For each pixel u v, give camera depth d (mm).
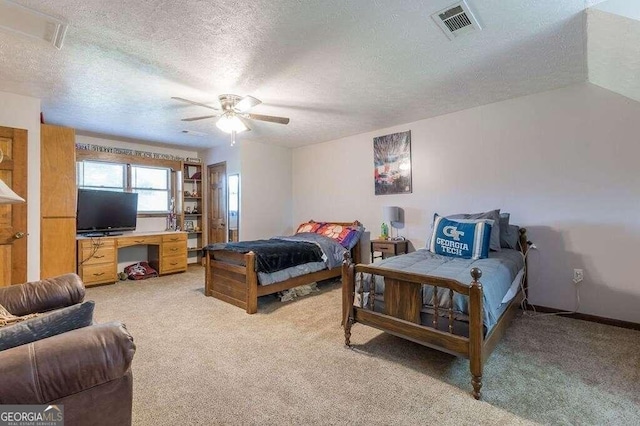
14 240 3088
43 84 2926
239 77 2807
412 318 2123
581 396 1799
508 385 1915
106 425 1083
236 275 3523
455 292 1974
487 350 1913
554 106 3164
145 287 4379
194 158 6188
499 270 2359
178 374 2068
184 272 5402
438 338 1956
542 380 1967
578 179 3043
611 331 2729
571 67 2678
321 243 4227
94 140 5008
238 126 3371
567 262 3113
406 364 2182
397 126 4406
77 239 4344
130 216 5062
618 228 2855
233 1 1797
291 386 1925
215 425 1586
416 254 3031
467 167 3760
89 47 2283
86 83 2910
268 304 3564
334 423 1596
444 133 3945
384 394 1835
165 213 5738
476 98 3396
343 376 2033
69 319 1168
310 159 5707
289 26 2051
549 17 1985
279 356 2311
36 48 2283
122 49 2316
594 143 2957
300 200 5891
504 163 3486
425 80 2922
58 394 981
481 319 1781
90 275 4391
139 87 3006
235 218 5480
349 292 2436
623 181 2824
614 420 1597
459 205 3828
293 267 3723
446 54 2445
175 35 2137
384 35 2172
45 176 3639
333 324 2947
